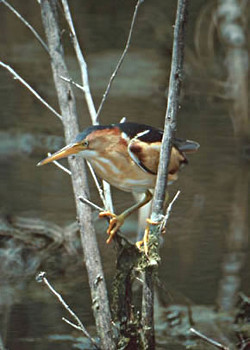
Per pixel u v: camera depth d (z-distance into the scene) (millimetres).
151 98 19500
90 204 6922
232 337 8969
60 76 7707
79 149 6863
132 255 7016
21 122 17078
